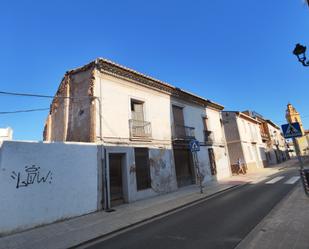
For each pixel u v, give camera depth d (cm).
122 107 1149
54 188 775
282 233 472
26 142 728
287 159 4697
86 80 1108
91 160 929
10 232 645
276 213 626
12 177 677
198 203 927
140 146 1180
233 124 2494
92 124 1000
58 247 529
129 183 1068
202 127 1778
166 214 785
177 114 1572
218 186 1369
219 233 515
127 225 668
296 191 919
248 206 756
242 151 2395
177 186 1371
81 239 571
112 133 1064
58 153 812
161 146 1321
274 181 1340
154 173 1224
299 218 560
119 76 1167
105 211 891
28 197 702
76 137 1096
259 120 3353
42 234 633
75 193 836
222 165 1895
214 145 1858
